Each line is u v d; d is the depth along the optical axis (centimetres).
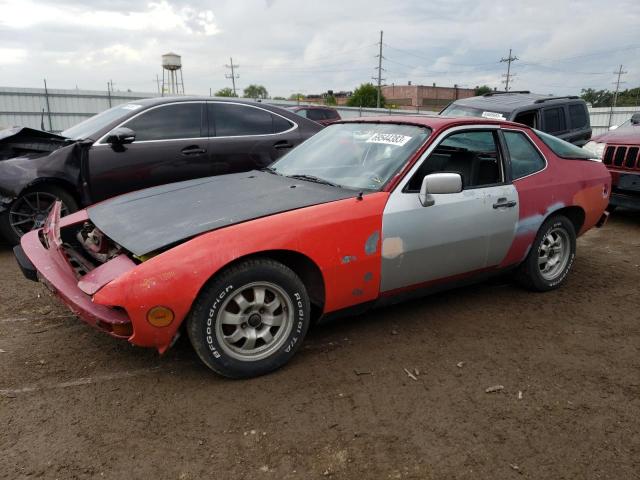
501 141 403
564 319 404
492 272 414
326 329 374
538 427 268
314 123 715
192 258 268
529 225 412
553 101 929
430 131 365
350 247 315
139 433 253
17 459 233
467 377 314
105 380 299
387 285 343
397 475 231
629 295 460
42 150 553
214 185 376
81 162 539
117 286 259
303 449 246
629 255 591
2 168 506
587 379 317
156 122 592
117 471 228
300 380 304
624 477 233
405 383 305
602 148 723
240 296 290
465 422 270
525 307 425
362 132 404
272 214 304
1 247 577
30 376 301
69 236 362
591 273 521
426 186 330
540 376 319
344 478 228
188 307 269
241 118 649
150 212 328
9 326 368
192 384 297
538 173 422
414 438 256
